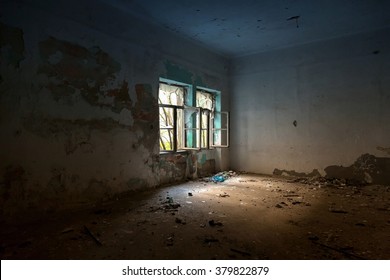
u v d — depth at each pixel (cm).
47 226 296
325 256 223
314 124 576
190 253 229
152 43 475
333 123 555
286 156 612
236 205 376
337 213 342
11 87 298
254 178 589
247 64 661
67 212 344
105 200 397
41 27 322
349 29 509
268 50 626
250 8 420
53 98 335
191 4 406
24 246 244
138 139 450
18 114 304
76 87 359
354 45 528
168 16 446
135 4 405
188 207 366
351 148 539
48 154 332
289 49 601
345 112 542
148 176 470
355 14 445
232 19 459
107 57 398
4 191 294
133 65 440
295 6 416
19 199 306
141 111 454
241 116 674
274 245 245
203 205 376
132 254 228
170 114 588
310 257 221
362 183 524
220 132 662
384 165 509
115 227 291
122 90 421
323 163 569
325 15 447
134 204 383
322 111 566
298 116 594
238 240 256
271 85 628
